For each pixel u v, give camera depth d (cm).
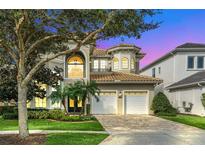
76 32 1148
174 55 3150
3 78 2125
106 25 977
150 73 4097
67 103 2625
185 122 1889
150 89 2733
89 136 1216
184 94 2888
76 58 2681
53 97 2212
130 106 2723
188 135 1294
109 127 1609
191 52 3102
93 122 1859
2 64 1970
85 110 2545
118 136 1246
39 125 1645
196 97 2573
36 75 2155
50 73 2244
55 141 1073
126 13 968
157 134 1320
